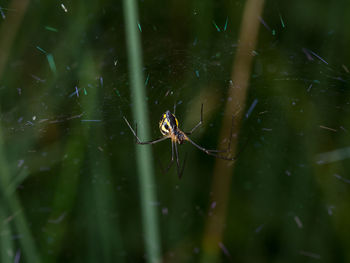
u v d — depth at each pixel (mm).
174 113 271
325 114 279
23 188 267
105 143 274
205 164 276
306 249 263
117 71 279
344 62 278
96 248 265
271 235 266
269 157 280
